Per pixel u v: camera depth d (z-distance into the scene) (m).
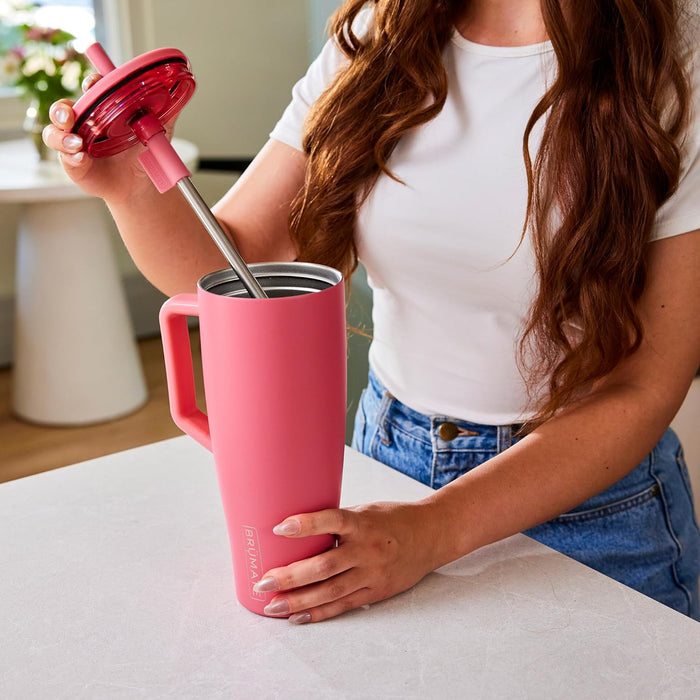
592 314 0.79
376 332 0.99
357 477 0.78
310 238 0.93
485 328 0.89
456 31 0.88
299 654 0.56
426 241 0.88
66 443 2.54
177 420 0.62
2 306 3.08
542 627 0.58
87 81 0.58
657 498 0.91
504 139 0.85
